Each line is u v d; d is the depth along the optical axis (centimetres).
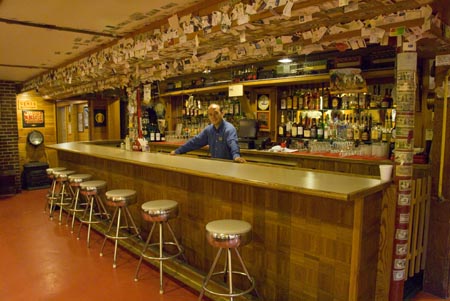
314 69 457
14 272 317
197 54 355
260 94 564
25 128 756
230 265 222
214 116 397
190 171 267
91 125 776
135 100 475
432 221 284
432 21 225
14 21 309
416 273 298
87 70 455
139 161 329
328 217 212
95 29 340
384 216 226
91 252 365
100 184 396
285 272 237
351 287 203
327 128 493
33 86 660
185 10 284
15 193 687
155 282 296
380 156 418
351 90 425
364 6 210
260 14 234
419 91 377
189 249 314
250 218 256
